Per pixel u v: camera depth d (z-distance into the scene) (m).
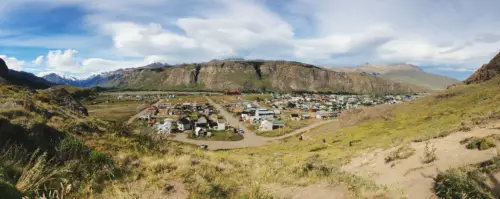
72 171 6.73
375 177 9.34
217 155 15.52
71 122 12.78
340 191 7.07
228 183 7.91
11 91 16.83
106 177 7.38
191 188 6.94
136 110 140.75
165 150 13.78
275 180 8.70
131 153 10.93
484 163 6.75
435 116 44.78
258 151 46.56
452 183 5.76
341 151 30.52
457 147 9.40
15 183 5.15
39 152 7.75
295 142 63.31
